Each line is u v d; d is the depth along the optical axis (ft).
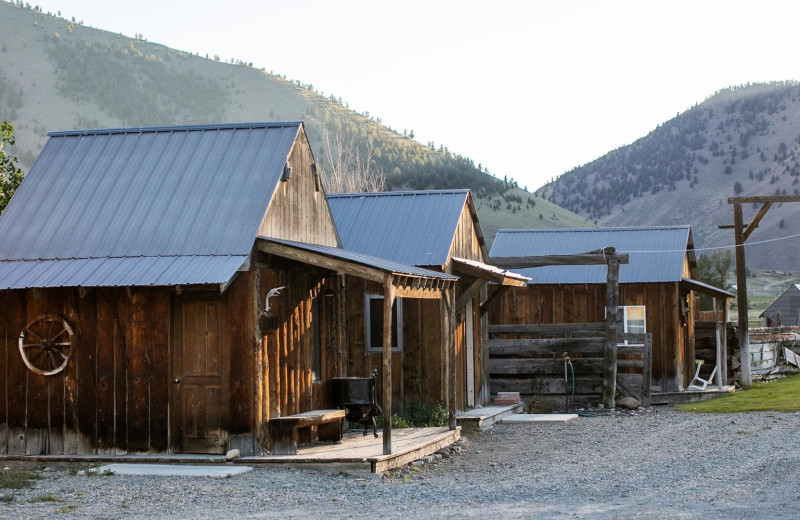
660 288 83.35
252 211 46.32
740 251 87.25
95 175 50.80
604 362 73.20
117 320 45.47
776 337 96.63
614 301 73.20
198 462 43.19
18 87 651.66
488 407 69.87
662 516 30.68
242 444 43.78
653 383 82.84
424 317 61.26
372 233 64.80
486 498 35.55
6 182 67.41
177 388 44.75
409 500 35.12
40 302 46.39
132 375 45.14
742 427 58.44
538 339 74.84
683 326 87.40
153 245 45.85
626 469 43.21
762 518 29.94
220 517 31.71
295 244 45.27
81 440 45.52
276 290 45.68
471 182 411.54
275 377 45.52
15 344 46.70
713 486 37.35
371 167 373.20
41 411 46.14
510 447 52.65
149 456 44.29
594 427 61.82
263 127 51.44
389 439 43.50
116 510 33.22
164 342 44.83
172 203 47.93
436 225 64.39
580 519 30.40
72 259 46.16
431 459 46.73
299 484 38.68
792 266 636.48
